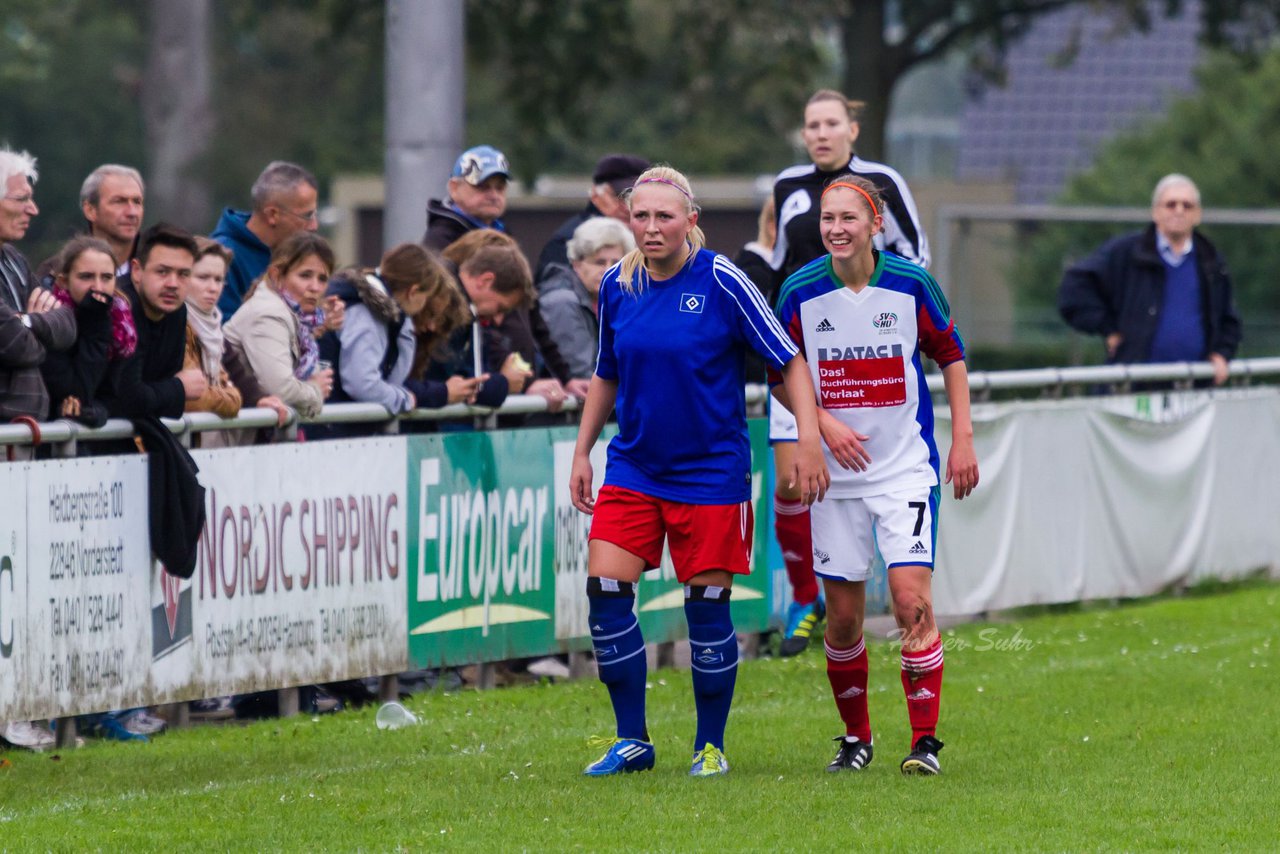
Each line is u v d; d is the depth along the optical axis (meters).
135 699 23.98
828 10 103.00
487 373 29.27
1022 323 78.38
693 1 104.44
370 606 26.92
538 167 103.12
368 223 96.06
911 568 20.81
